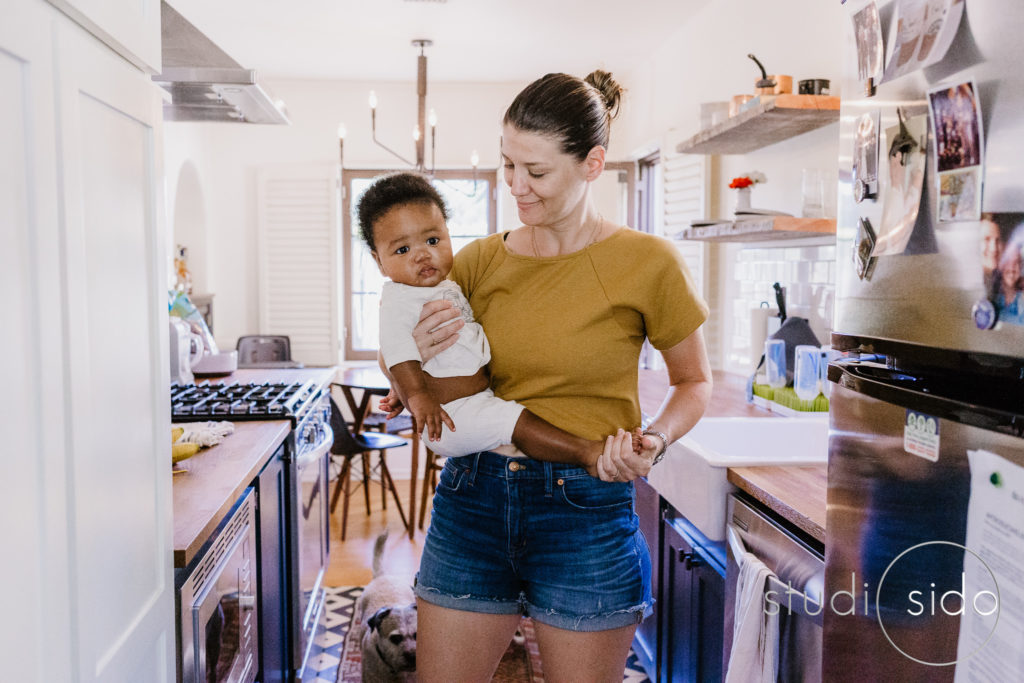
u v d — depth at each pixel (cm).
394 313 123
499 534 119
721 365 371
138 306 106
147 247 110
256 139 530
